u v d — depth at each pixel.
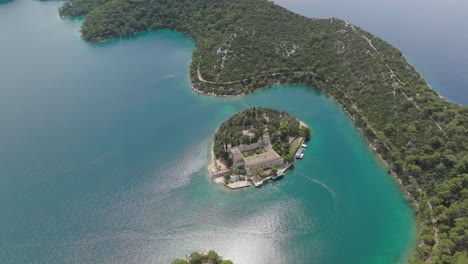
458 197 188.50
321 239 182.00
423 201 196.88
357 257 171.50
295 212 199.38
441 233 172.12
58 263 169.62
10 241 182.00
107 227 190.25
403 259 169.88
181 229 188.50
